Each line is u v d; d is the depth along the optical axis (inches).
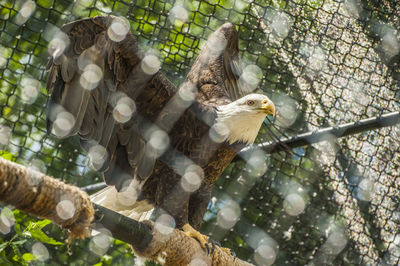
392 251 425.7
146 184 342.3
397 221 425.7
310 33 407.2
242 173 428.8
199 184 339.3
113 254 409.1
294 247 430.0
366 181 425.7
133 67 321.1
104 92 320.2
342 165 426.0
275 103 412.8
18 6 367.9
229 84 414.0
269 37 409.1
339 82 410.0
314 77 410.0
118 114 324.8
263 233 429.4
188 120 338.6
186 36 394.6
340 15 407.8
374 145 424.5
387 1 409.7
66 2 373.4
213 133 339.6
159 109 335.0
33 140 387.9
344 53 408.5
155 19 389.1
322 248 429.1
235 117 340.8
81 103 313.6
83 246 398.3
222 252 331.0
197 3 402.3
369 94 409.1
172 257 309.3
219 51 395.5
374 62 410.3
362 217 428.1
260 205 429.4
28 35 381.1
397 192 424.8
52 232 391.9
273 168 427.5
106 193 348.8
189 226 333.4
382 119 397.4
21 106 381.4
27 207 228.4
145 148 339.6
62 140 392.2
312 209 430.0
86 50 310.7
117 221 282.4
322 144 425.4
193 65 391.9
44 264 386.3
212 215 432.8
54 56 303.1
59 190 234.1
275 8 405.7
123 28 311.3
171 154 338.6
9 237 346.6
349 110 409.4
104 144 327.0
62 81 308.5
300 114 411.2
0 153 323.9
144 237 296.0
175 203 334.6
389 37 408.5
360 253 427.8
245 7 412.2
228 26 404.5
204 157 340.8
